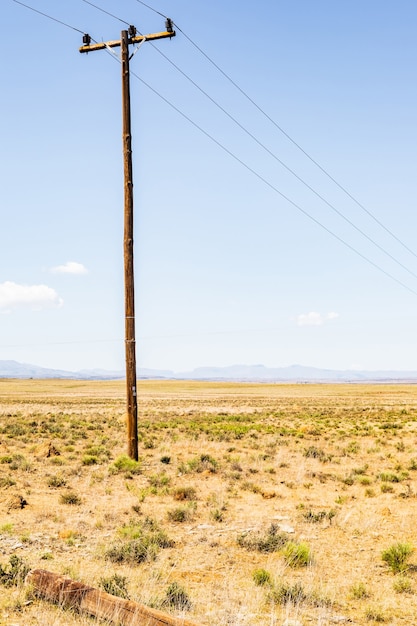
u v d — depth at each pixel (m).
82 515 14.53
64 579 8.31
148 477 20.50
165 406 79.50
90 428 41.09
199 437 35.41
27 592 8.42
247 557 11.33
